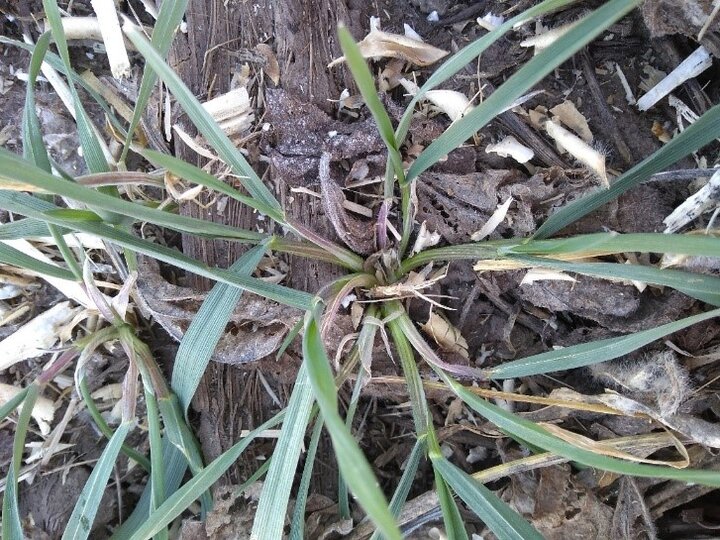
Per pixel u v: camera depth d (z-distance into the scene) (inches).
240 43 6.5
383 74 6.4
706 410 6.4
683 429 6.1
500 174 6.2
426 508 6.7
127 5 7.0
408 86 6.4
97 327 7.3
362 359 5.9
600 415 6.6
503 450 7.0
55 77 6.9
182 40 6.5
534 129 6.4
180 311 6.4
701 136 4.7
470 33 6.5
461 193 6.2
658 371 6.0
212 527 6.4
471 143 6.4
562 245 4.8
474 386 6.9
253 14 6.4
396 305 6.4
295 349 6.9
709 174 5.8
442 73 4.7
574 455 4.8
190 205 6.6
